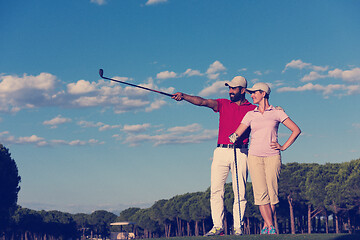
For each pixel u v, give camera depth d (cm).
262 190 602
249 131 656
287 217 5009
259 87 604
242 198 650
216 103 668
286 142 587
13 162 3231
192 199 7650
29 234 7988
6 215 3222
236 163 625
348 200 3756
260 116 604
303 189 4631
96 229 13212
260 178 604
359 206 3791
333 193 3866
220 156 660
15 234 7294
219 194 663
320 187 4234
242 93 664
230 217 5281
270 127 599
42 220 8506
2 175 3042
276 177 599
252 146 611
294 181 4703
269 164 599
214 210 661
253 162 608
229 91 666
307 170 4803
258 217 5003
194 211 7125
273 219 606
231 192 5228
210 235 600
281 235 524
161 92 675
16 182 3181
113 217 13500
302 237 493
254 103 615
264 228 603
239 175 651
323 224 7975
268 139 600
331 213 4741
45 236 9375
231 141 622
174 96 667
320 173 4350
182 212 7725
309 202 4691
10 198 3128
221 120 669
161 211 9369
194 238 548
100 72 677
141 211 11362
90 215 13425
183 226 9000
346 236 477
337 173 4288
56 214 10100
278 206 4816
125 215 12875
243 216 653
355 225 4856
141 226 10269
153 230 10125
